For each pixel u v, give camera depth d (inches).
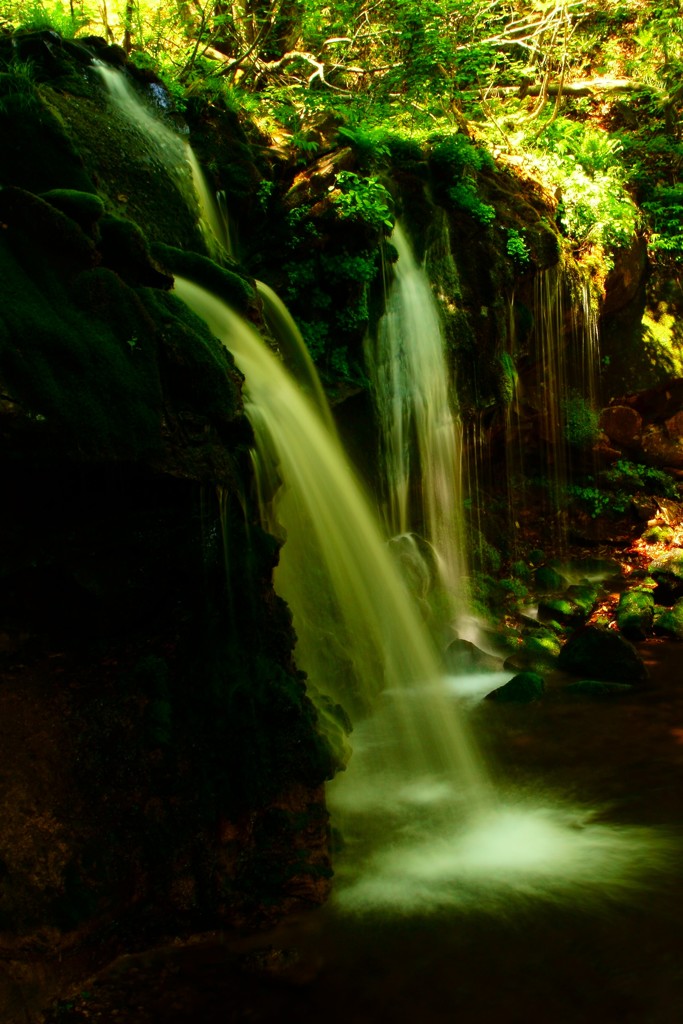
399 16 414.0
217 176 286.7
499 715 261.9
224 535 158.4
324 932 157.3
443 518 362.0
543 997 139.9
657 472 488.4
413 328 339.0
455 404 362.6
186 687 159.2
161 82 262.2
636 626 335.9
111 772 150.6
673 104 547.2
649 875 173.6
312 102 366.6
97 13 386.0
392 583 275.3
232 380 166.6
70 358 137.3
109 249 160.6
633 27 579.8
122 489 141.6
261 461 199.9
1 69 218.5
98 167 216.5
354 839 190.5
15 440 128.3
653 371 493.0
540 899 166.9
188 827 153.9
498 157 430.0
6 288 137.7
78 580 142.2
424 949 152.3
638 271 493.4
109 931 146.9
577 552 446.3
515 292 397.4
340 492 255.4
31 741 145.6
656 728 247.9
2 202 145.8
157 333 151.0
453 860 181.9
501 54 505.7
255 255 298.5
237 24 411.2
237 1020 135.9
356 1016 136.5
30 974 137.9
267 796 162.4
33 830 142.8
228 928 156.7
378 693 259.0
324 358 300.0
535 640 322.3
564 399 453.1
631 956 149.4
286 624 180.2
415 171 350.9
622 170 502.9
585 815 199.9
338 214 295.1
